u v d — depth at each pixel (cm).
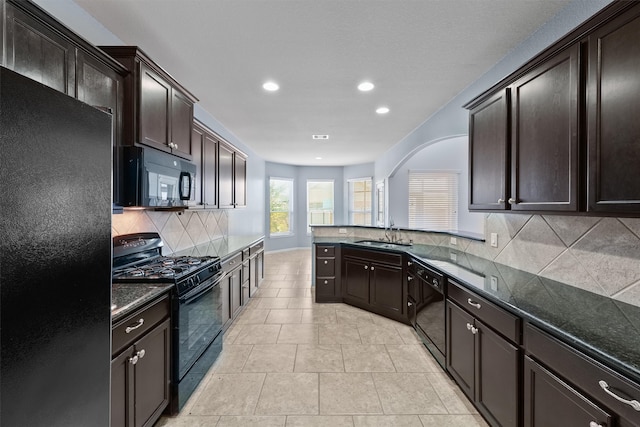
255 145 573
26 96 68
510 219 230
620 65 112
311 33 201
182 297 189
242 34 202
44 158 73
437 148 595
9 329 65
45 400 74
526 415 136
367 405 196
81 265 87
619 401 92
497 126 192
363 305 375
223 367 242
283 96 316
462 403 198
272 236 791
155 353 167
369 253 364
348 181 827
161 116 208
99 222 95
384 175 641
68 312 82
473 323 183
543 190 153
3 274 63
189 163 242
